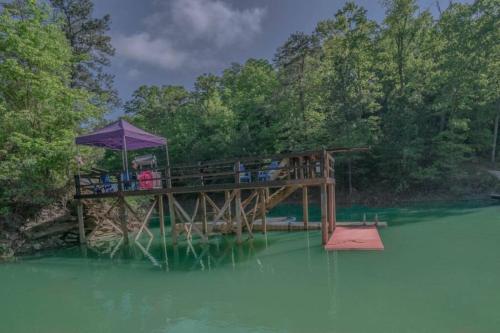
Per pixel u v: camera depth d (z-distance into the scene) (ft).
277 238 37.09
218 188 33.58
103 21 76.48
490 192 63.05
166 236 43.98
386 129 72.18
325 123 71.05
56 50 44.62
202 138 88.12
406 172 68.64
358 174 76.64
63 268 29.12
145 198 55.16
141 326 16.28
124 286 23.16
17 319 18.15
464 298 17.12
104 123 60.54
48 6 44.32
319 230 40.27
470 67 66.33
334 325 14.78
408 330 13.91
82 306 19.66
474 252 26.53
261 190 37.99
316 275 22.43
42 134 42.24
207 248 34.60
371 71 77.25
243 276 23.72
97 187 41.91
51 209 41.27
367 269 23.00
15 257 33.58
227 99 99.35
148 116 106.32
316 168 34.65
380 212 54.95
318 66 76.07
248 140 81.05
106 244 39.91
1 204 37.86
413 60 71.05
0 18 38.73
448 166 65.16
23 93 41.01
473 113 75.87
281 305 17.61
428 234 34.45
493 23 63.46
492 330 13.62
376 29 73.05
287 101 77.66
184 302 19.16
